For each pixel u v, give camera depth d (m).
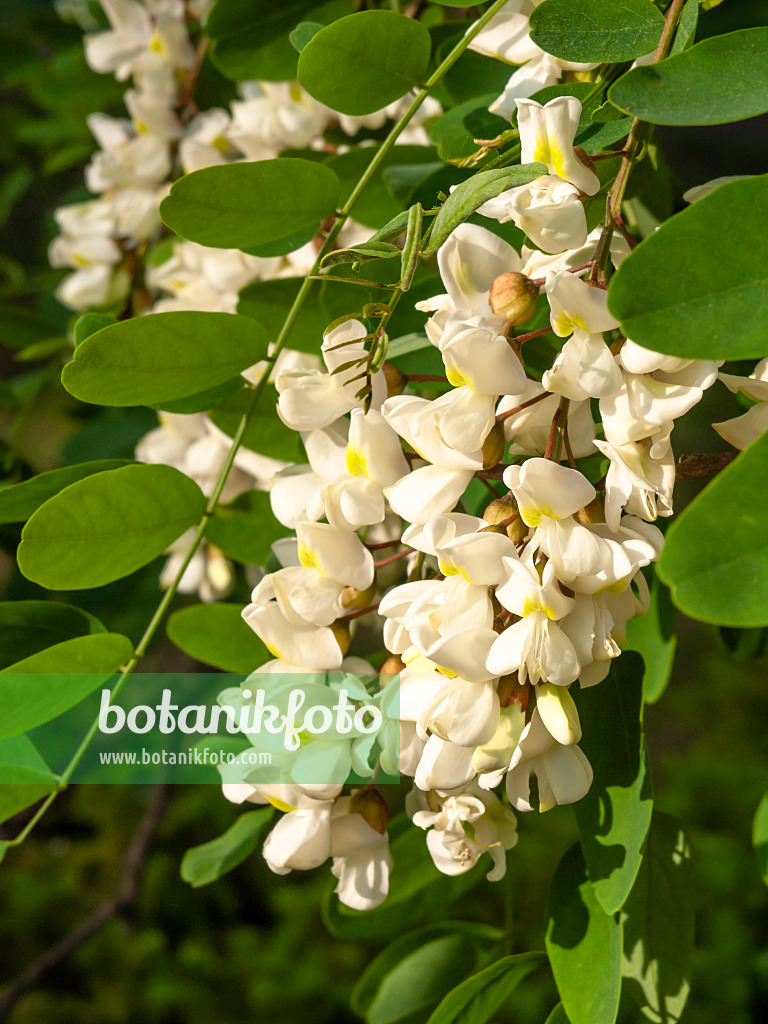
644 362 0.22
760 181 0.20
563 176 0.23
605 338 0.24
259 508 0.34
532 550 0.23
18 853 1.06
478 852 0.26
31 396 0.49
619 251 0.24
